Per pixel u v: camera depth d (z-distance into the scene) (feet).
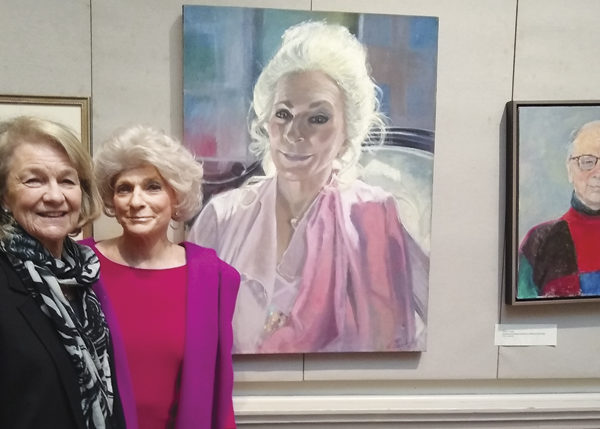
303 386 4.59
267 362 4.42
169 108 4.15
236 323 4.25
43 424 2.24
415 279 4.41
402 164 4.32
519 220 4.46
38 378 2.24
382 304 4.38
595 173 4.49
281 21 4.10
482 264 4.59
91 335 2.64
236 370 4.40
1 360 2.21
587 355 4.77
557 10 4.46
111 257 3.41
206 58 4.04
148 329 3.21
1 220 2.43
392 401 4.60
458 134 4.47
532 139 4.42
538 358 4.72
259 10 4.07
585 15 4.49
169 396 3.24
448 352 4.61
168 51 4.11
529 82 4.50
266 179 4.18
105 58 4.07
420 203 4.37
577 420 4.84
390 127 4.28
